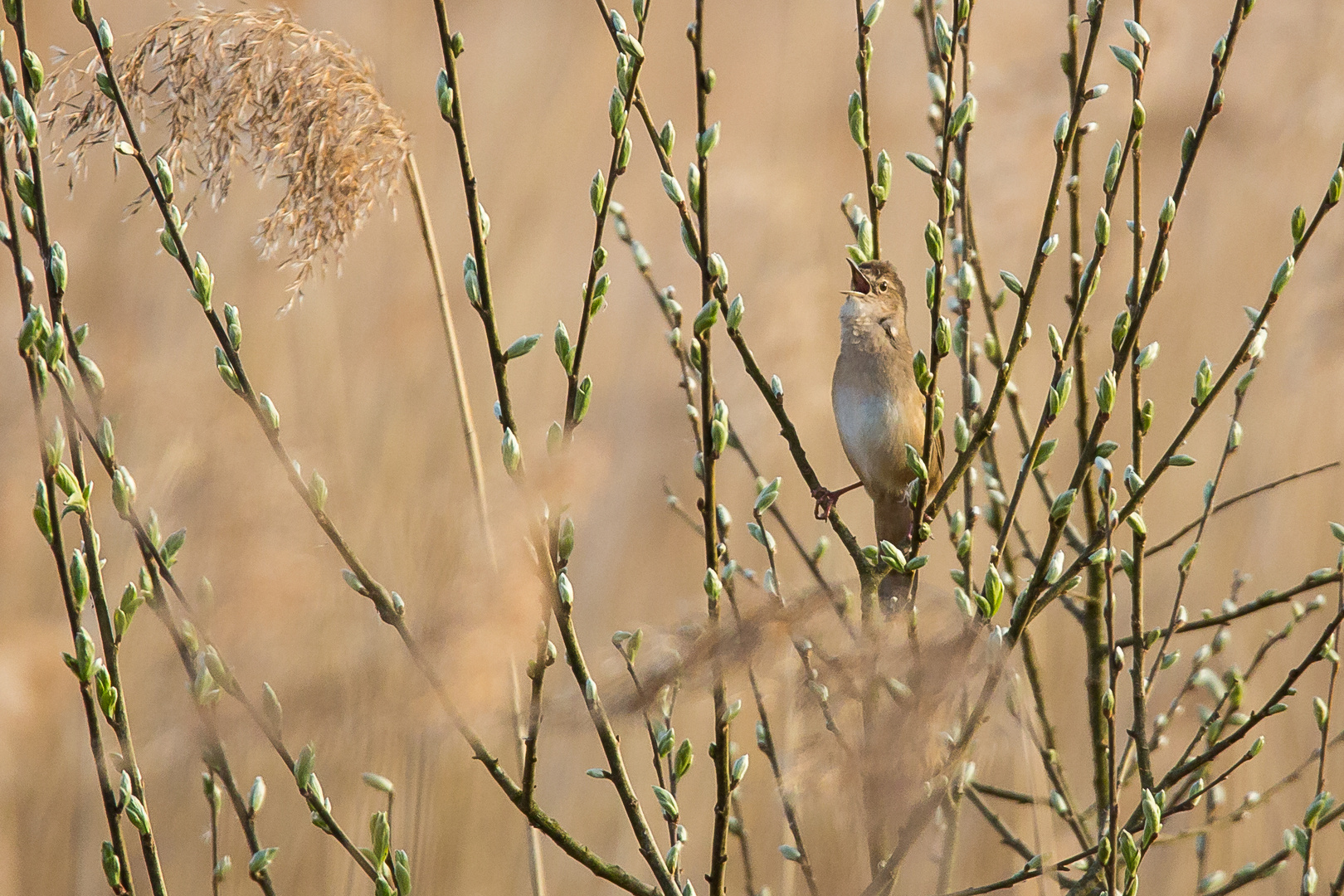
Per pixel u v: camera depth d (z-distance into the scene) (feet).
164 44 16.53
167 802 28.81
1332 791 32.55
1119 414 39.60
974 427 19.29
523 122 51.11
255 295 40.01
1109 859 15.44
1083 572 21.49
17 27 14.96
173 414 22.97
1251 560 37.78
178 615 16.03
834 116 52.75
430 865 25.09
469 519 14.38
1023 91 36.83
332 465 26.78
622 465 38.96
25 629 23.13
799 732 18.35
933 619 15.94
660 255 47.75
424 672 13.78
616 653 16.79
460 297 44.91
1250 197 45.93
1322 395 40.42
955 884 27.35
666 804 16.14
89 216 40.93
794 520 39.73
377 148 17.06
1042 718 21.53
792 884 22.93
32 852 28.40
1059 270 40.42
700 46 15.43
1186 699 27.78
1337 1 47.50
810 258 44.09
